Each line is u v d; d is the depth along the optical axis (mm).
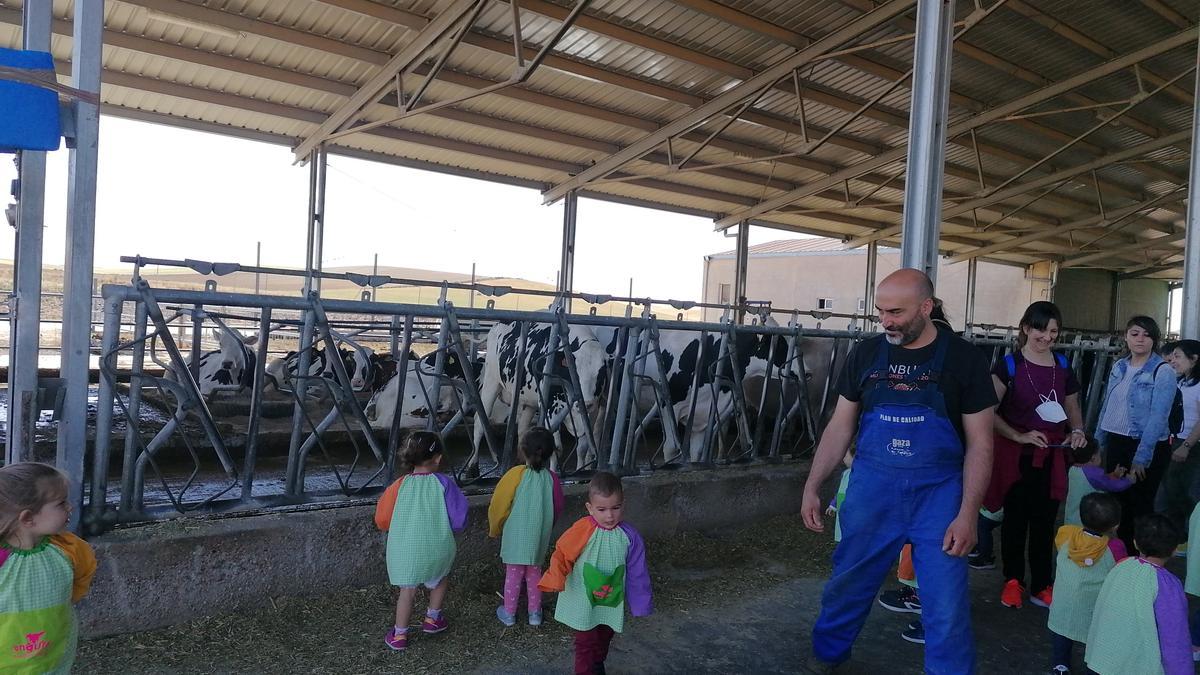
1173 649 2652
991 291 26312
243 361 8016
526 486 3434
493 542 4133
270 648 3127
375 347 14031
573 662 3193
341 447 6750
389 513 3158
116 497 4559
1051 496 3934
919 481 2809
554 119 11797
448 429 4219
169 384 3354
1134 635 2738
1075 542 3164
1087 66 11820
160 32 8664
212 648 3088
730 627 3656
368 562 3701
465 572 3959
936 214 5613
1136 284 29438
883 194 16797
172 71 9445
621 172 13953
